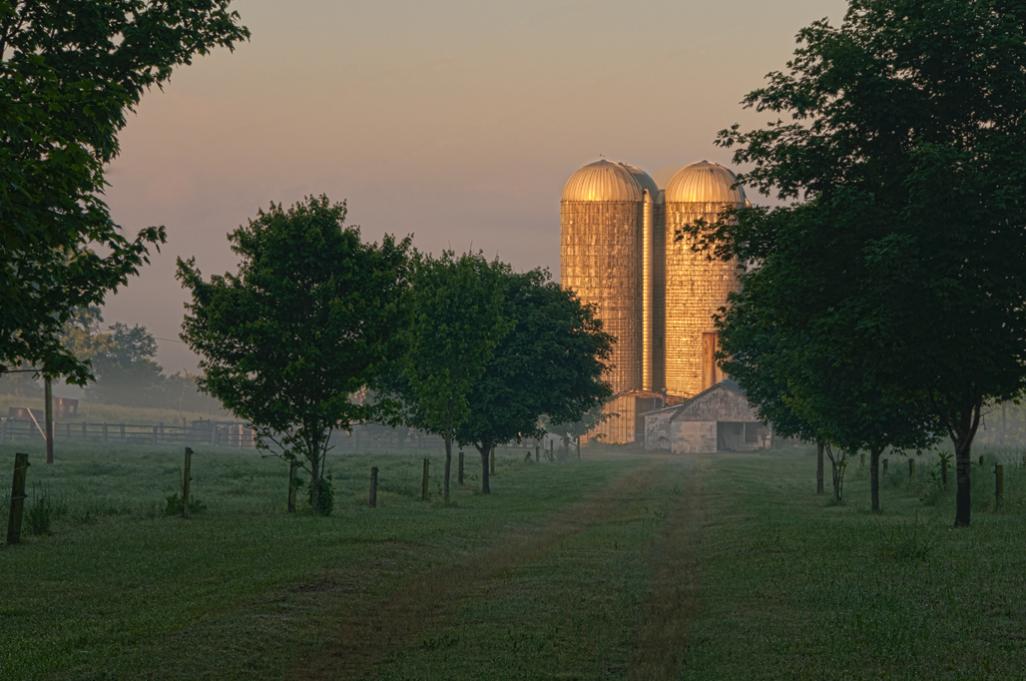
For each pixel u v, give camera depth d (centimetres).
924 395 3684
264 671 1466
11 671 1427
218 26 3103
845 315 3222
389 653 1581
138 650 1556
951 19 3188
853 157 3550
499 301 5656
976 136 3356
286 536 3070
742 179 3744
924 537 2994
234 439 14712
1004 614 1803
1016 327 3219
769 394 5822
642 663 1496
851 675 1405
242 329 4084
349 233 4275
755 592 2086
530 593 2106
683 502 5097
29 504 3916
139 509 3966
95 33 2814
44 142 2173
